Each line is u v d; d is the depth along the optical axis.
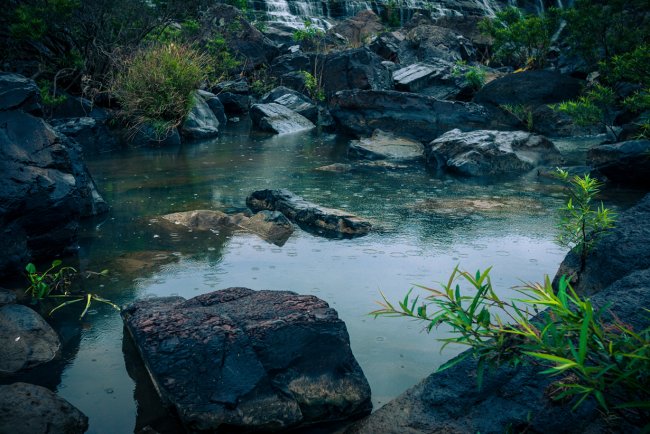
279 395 2.59
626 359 1.46
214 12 18.11
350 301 3.82
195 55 12.80
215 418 2.44
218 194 6.90
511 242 5.07
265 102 15.18
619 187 7.28
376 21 24.80
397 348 3.22
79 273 4.32
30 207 4.38
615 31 13.08
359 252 4.80
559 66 15.91
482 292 1.69
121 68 11.92
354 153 9.77
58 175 4.68
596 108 9.59
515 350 1.74
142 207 6.27
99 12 11.91
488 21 19.12
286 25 22.55
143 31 12.94
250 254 4.75
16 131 4.68
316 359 2.76
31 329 3.27
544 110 12.51
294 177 7.94
